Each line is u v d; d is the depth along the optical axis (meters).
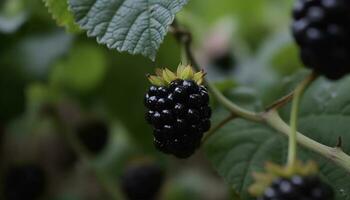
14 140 0.52
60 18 0.34
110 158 0.50
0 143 0.49
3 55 0.46
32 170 0.47
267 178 0.27
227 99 0.36
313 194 0.27
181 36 0.36
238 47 0.58
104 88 0.49
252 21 0.61
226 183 0.35
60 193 0.54
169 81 0.31
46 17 0.46
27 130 0.52
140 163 0.46
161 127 0.31
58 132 0.50
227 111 0.36
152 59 0.30
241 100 0.38
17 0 0.46
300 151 0.34
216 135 0.36
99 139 0.49
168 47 0.43
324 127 0.35
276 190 0.27
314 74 0.28
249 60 0.56
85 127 0.49
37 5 0.46
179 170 0.57
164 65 0.43
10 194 0.47
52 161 0.54
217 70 0.56
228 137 0.36
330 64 0.27
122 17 0.31
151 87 0.31
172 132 0.31
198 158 0.57
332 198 0.27
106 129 0.50
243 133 0.36
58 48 0.46
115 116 0.49
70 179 0.54
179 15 0.44
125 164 0.50
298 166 0.27
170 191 0.56
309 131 0.35
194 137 0.31
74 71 0.49
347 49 0.26
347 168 0.30
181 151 0.31
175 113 0.31
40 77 0.46
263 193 0.27
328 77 0.27
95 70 0.49
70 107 0.52
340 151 0.30
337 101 0.35
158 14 0.31
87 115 0.50
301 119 0.36
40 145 0.53
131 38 0.31
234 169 0.36
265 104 0.39
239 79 0.52
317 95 0.36
